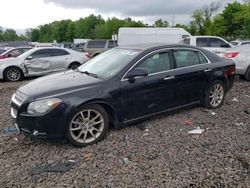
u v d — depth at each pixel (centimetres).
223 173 359
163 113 532
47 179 354
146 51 504
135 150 423
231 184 337
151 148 429
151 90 495
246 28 5609
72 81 465
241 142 447
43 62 1177
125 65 479
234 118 558
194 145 438
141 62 490
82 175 361
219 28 6506
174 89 527
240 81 971
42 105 411
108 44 2280
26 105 418
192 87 557
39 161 399
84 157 406
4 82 1120
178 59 540
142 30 2286
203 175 355
